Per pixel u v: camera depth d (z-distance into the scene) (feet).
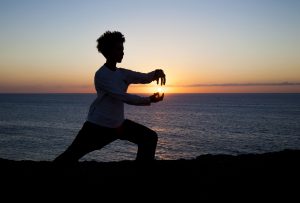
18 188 15.70
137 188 14.58
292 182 16.88
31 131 214.07
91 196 14.89
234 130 226.17
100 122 13.58
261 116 357.20
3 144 163.63
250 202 14.39
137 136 14.14
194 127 243.19
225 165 19.66
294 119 316.19
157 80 14.85
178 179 17.06
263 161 20.59
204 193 15.31
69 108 501.15
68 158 14.10
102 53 13.71
